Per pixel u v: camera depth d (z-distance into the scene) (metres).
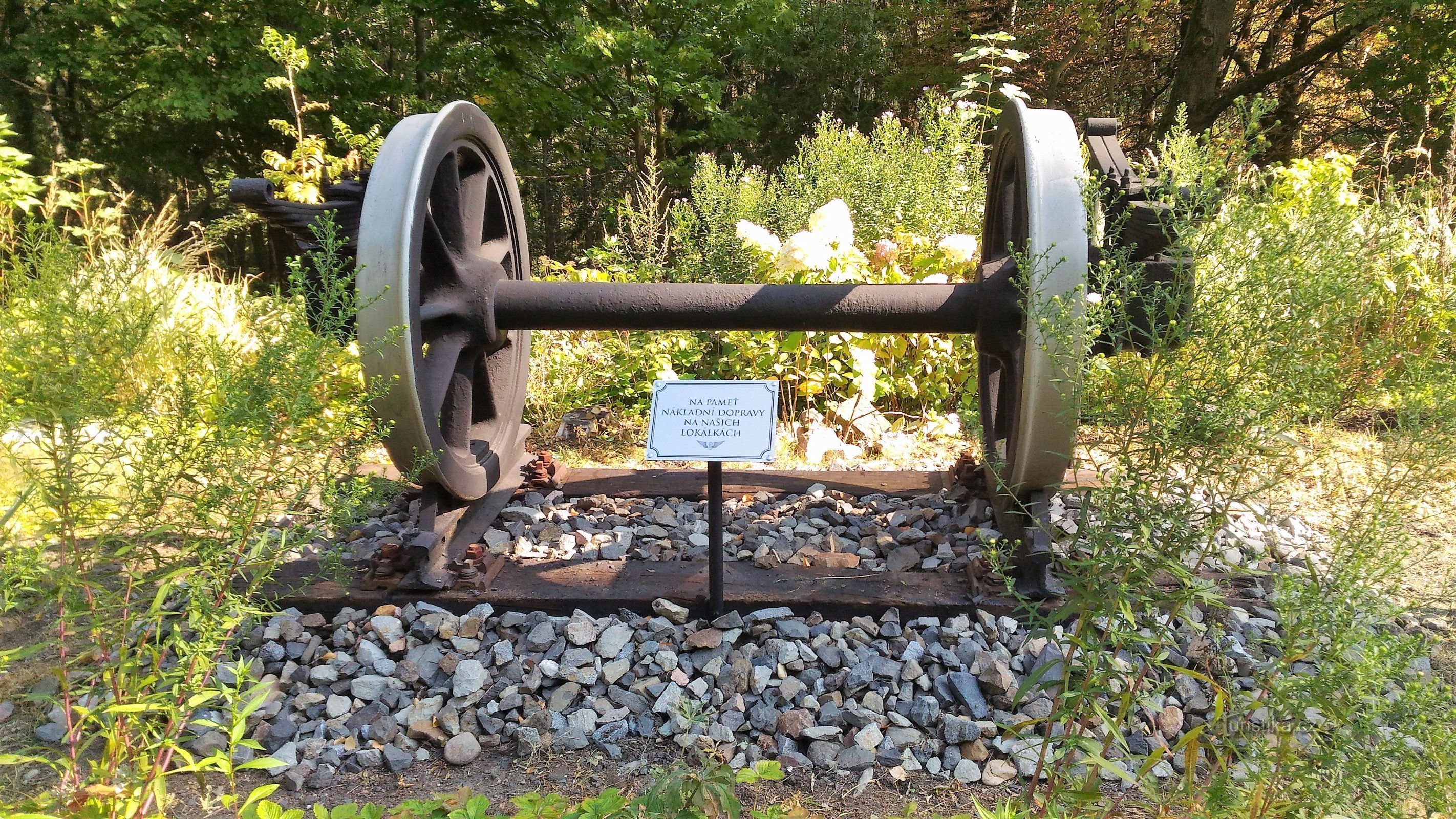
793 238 4.75
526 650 2.82
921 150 6.02
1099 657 1.82
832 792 2.36
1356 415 4.29
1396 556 2.15
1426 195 6.05
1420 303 4.01
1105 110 16.50
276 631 2.86
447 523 3.13
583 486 4.02
